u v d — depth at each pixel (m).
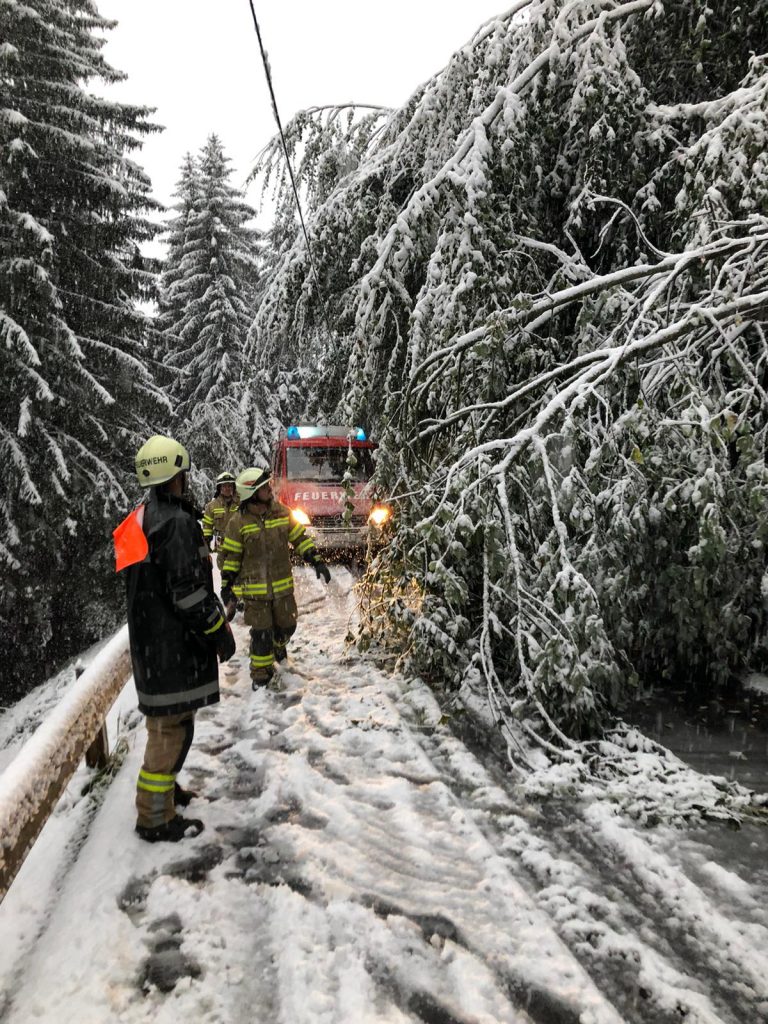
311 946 2.37
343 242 7.59
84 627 16.23
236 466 22.67
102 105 16.66
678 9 5.65
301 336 8.74
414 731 4.29
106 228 16.09
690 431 3.97
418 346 5.58
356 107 7.98
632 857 2.96
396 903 2.63
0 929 2.48
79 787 3.62
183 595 2.82
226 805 3.42
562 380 5.10
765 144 4.57
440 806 3.38
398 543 5.18
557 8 5.97
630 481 4.31
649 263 5.79
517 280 5.56
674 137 5.75
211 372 25.67
